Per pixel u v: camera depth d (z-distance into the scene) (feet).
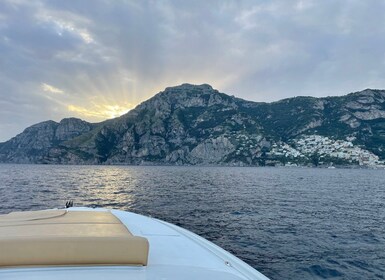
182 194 142.72
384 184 249.96
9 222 20.70
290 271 43.09
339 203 119.44
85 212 25.54
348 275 42.24
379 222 80.28
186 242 20.62
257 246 54.85
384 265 46.26
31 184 189.67
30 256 12.62
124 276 12.80
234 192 156.25
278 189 180.86
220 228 68.80
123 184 209.46
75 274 12.45
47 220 21.52
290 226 72.84
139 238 14.11
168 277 13.96
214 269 15.84
